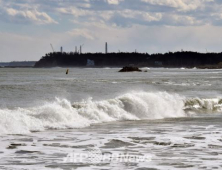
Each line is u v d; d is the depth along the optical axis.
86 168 41.34
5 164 42.38
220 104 114.81
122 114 87.06
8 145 52.25
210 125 76.00
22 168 40.84
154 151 49.78
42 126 67.69
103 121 80.50
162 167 41.91
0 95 149.62
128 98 92.62
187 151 49.81
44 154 47.41
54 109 74.50
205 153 48.62
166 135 62.25
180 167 41.94
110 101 91.06
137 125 75.50
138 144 54.41
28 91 174.88
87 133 63.81
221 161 44.66
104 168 41.41
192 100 111.31
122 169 41.09
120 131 66.56
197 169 41.22
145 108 92.38
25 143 53.97
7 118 64.56
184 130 68.31
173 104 101.69
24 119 67.44
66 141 56.09
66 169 40.84
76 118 77.00
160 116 93.75
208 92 183.88
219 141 56.94
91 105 86.75
